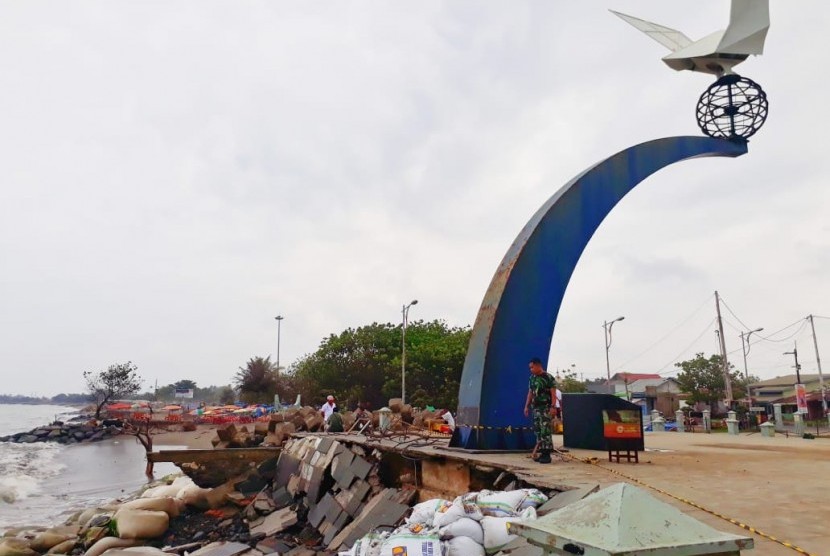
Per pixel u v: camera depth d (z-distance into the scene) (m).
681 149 13.56
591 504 2.58
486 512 6.36
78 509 21.02
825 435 25.84
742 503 6.59
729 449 13.59
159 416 65.88
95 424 61.44
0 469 32.56
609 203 12.78
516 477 8.46
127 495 23.84
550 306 12.07
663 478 8.34
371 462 13.53
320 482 14.70
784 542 4.98
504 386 11.62
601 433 12.47
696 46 13.80
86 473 31.50
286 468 18.44
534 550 5.21
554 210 12.39
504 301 11.79
